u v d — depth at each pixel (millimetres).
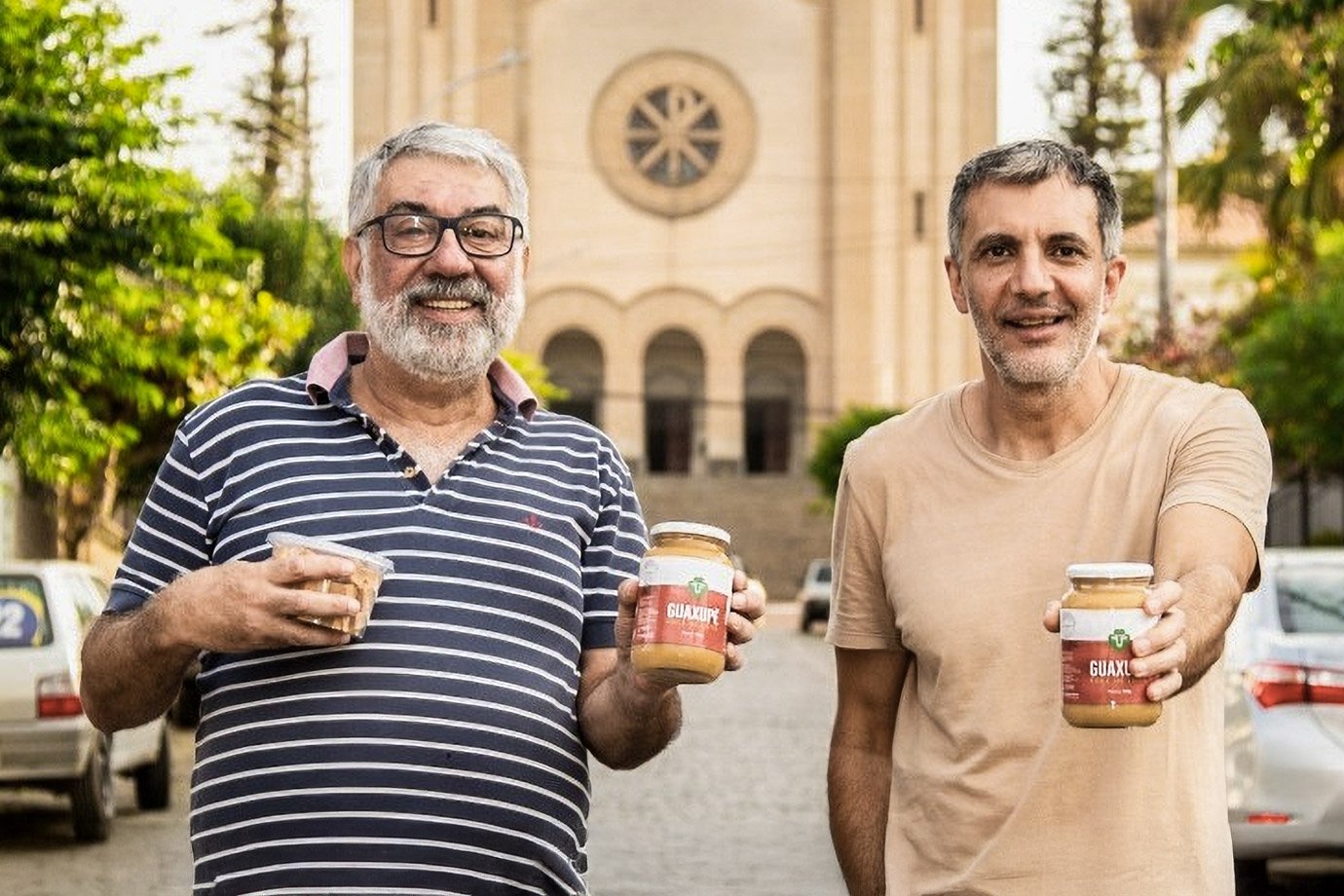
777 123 56469
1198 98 27031
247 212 16297
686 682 3609
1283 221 28438
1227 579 3521
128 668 3680
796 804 13359
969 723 3852
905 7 55781
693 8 56500
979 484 3963
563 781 3900
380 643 3791
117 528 33094
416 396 4043
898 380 55656
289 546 3598
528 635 3889
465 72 55844
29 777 11352
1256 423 3883
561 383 57312
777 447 57562
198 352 17531
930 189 55875
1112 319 33062
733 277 56469
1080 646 3260
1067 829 3738
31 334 15289
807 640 38375
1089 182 3859
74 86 15047
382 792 3738
